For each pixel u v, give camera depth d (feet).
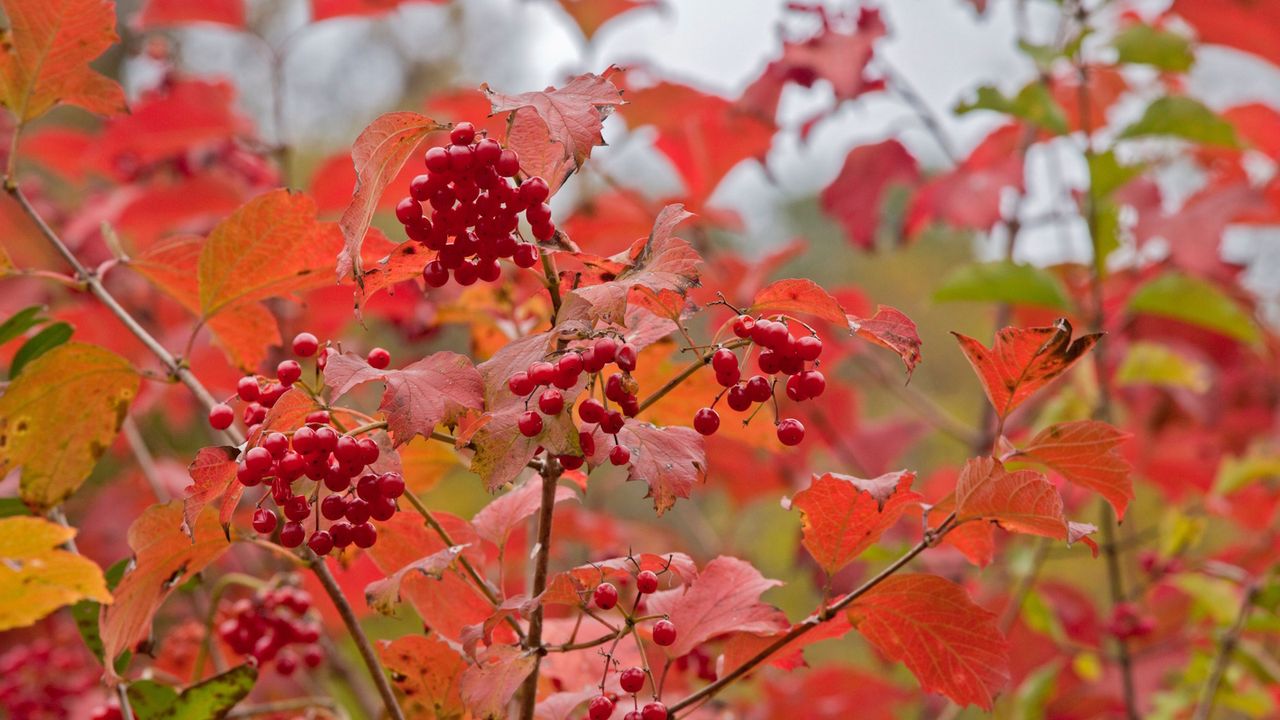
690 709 4.99
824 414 8.99
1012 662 7.69
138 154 8.14
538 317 5.74
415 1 8.39
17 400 5.17
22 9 5.25
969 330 16.49
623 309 4.69
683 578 4.91
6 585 4.67
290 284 5.36
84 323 7.62
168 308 8.61
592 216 7.77
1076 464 5.02
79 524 8.94
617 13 7.67
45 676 6.30
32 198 8.98
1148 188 7.66
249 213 5.24
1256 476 7.71
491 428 4.75
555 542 8.17
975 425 14.05
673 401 5.34
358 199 4.75
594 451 4.78
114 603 4.99
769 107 7.63
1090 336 4.92
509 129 4.82
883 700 7.96
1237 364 8.34
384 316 7.74
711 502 11.98
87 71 5.34
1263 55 7.82
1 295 8.62
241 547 7.66
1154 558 7.28
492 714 4.81
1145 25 7.16
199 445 10.10
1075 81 8.65
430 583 5.17
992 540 5.08
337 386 4.73
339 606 5.10
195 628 5.95
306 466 4.76
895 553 6.01
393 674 5.10
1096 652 7.10
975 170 8.23
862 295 8.73
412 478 5.54
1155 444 8.91
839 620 5.06
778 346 4.81
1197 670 7.21
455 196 4.77
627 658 5.26
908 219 8.68
